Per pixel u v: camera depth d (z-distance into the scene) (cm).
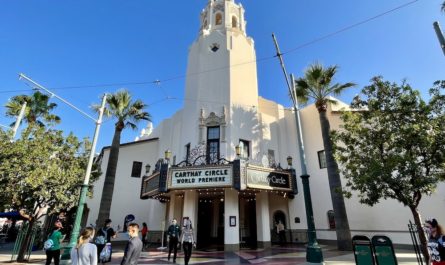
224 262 1218
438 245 568
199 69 2208
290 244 1881
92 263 509
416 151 838
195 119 2039
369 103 972
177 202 1938
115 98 2030
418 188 795
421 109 863
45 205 1402
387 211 1625
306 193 1141
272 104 2325
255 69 2278
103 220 1744
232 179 1580
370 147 944
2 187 1172
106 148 2525
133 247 528
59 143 1480
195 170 1653
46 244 1027
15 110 1961
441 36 855
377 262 799
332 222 1839
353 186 975
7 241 2803
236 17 2547
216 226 2256
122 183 2428
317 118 2097
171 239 1302
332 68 1786
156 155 2589
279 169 1794
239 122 2002
